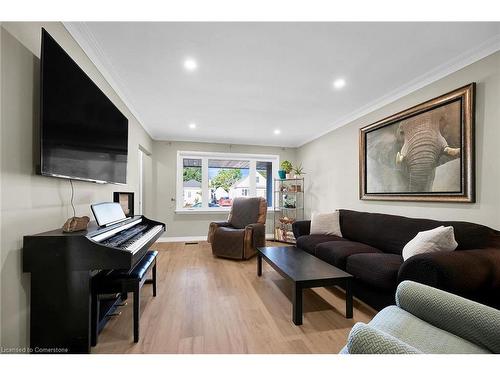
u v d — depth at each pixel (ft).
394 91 8.83
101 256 4.27
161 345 5.05
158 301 7.19
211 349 4.93
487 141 6.16
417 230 7.34
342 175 12.53
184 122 12.66
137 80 7.99
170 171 16.05
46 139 4.22
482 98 6.27
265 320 6.15
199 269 10.30
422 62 6.92
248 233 11.69
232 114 11.41
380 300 6.43
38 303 4.13
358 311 6.73
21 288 3.97
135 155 11.26
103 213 5.77
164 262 11.30
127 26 5.40
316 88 8.64
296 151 18.26
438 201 7.38
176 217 16.11
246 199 14.32
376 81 8.11
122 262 4.33
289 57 6.66
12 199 3.79
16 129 3.87
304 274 6.38
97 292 5.00
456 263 4.75
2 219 3.61
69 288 4.20
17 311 3.88
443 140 7.20
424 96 7.98
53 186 4.87
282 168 16.83
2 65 3.62
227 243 11.78
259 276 9.46
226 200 17.49
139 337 5.32
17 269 3.90
